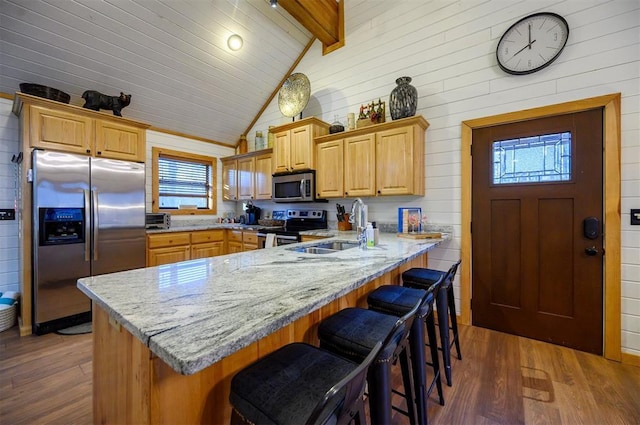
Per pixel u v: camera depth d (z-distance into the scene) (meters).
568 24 2.22
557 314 2.27
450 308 2.04
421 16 2.98
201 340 0.62
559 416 1.48
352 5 3.47
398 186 2.80
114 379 0.97
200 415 0.87
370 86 3.36
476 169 2.64
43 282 2.49
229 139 4.86
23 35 2.52
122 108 3.21
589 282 2.14
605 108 2.08
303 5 3.13
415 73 3.01
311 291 0.97
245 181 4.47
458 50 2.74
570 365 1.96
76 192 2.66
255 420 0.73
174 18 2.93
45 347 2.23
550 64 2.28
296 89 3.84
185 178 4.45
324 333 1.16
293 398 0.75
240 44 3.47
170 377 0.79
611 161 2.05
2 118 2.79
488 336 2.43
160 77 3.39
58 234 2.58
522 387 1.72
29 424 1.43
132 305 0.83
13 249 2.85
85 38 2.74
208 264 1.43
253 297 0.90
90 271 2.75
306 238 3.29
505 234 2.50
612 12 2.07
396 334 0.93
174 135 4.24
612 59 2.07
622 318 2.03
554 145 2.28
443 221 2.82
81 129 2.75
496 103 2.54
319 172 3.44
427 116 2.92
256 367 0.88
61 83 2.95
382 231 3.27
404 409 1.56
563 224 2.25
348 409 0.69
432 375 1.86
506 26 2.49
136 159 3.14
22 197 2.47
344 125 3.56
